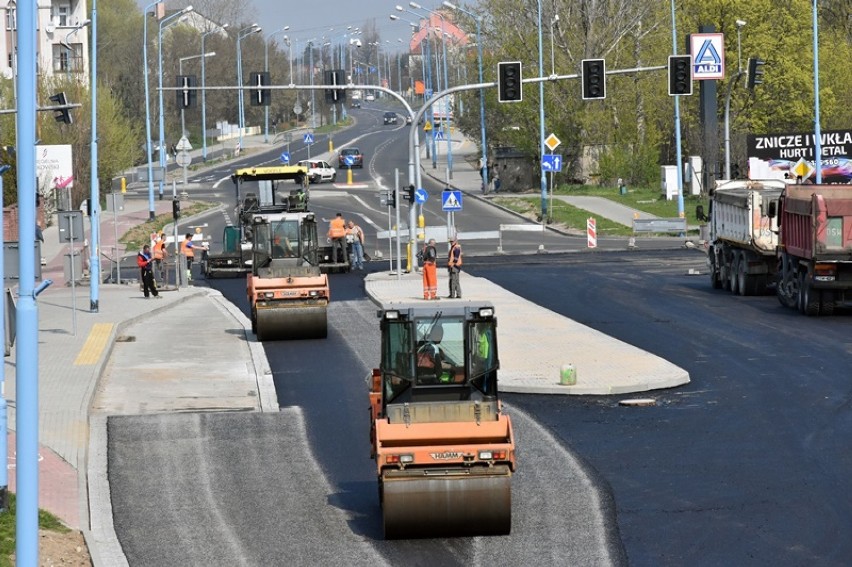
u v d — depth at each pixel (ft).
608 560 98.12
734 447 135.85
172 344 226.58
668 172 570.87
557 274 334.85
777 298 272.92
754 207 273.33
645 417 153.69
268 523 111.75
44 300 307.37
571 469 128.36
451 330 108.78
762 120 620.90
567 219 527.81
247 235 360.89
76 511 115.03
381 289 302.04
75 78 562.66
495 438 104.42
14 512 109.50
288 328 223.71
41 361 201.87
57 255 445.37
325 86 333.21
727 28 612.70
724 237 291.99
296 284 223.71
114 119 584.40
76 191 540.11
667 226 453.99
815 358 190.60
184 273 337.93
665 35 624.59
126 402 171.12
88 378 184.03
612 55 626.23
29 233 81.51
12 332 114.01
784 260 257.14
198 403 169.27
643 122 643.04
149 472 131.54
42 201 510.99
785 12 620.90
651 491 118.83
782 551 98.68
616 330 226.38
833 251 236.63
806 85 611.06
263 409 164.55
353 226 377.30
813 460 128.36
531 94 634.84
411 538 105.29
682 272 335.26
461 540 104.78
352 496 120.37
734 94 611.47
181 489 124.36
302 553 102.53
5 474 110.11
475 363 108.88
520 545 102.78
